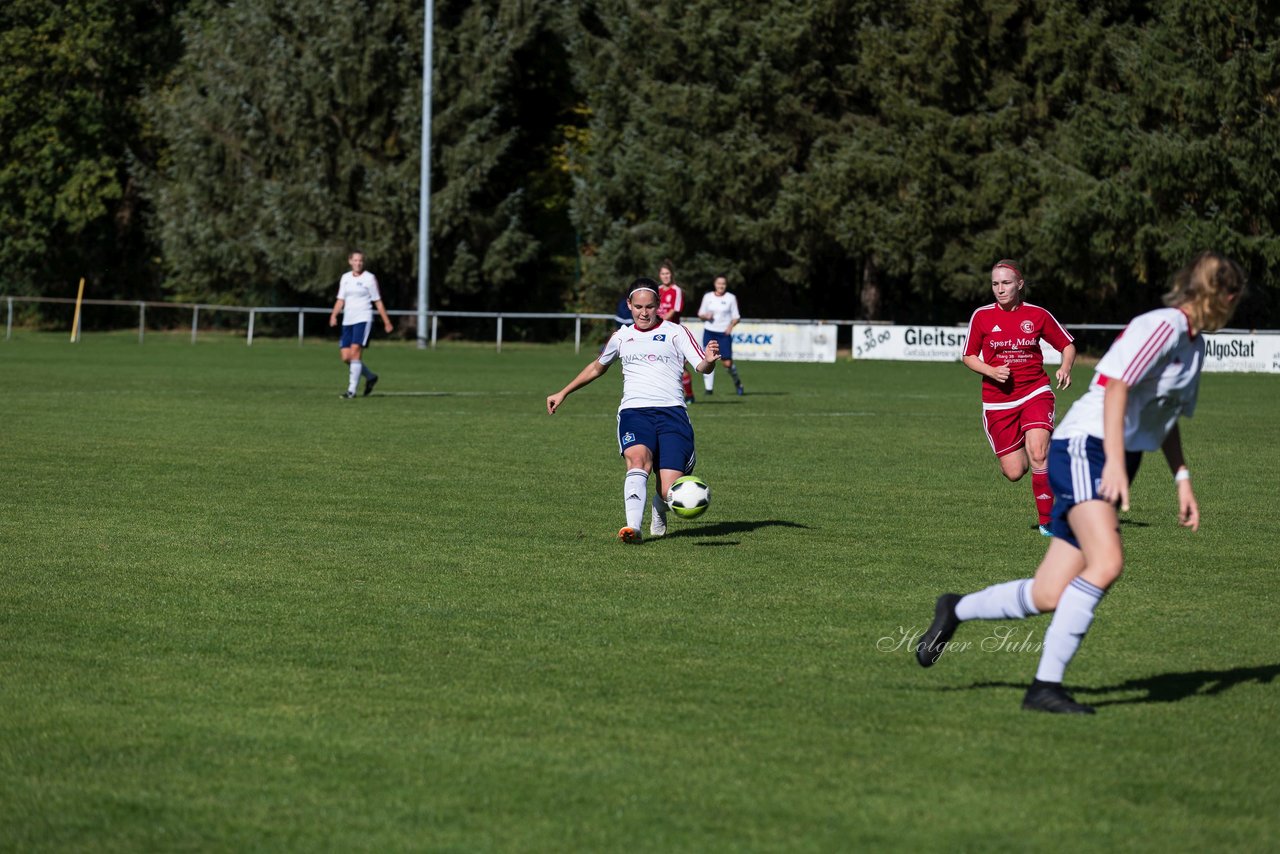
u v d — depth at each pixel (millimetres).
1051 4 96812
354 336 52219
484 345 106500
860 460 35000
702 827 10352
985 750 12156
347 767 11633
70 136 119500
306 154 109438
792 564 21016
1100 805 10859
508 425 42344
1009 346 25344
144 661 14945
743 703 13539
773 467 33438
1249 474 33125
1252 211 92875
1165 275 96750
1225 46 91312
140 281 127438
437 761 11773
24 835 10195
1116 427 12617
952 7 97562
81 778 11359
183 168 111938
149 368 69500
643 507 22016
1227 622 17469
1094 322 107375
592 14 116125
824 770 11602
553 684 14164
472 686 14070
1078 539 13234
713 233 104562
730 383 69000
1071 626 13188
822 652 15633
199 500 26594
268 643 15789
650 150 105188
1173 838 10227
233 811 10664
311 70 106875
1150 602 18688
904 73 100062
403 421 43281
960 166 99375
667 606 17953
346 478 29969
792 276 105812
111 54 119375
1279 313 100250
